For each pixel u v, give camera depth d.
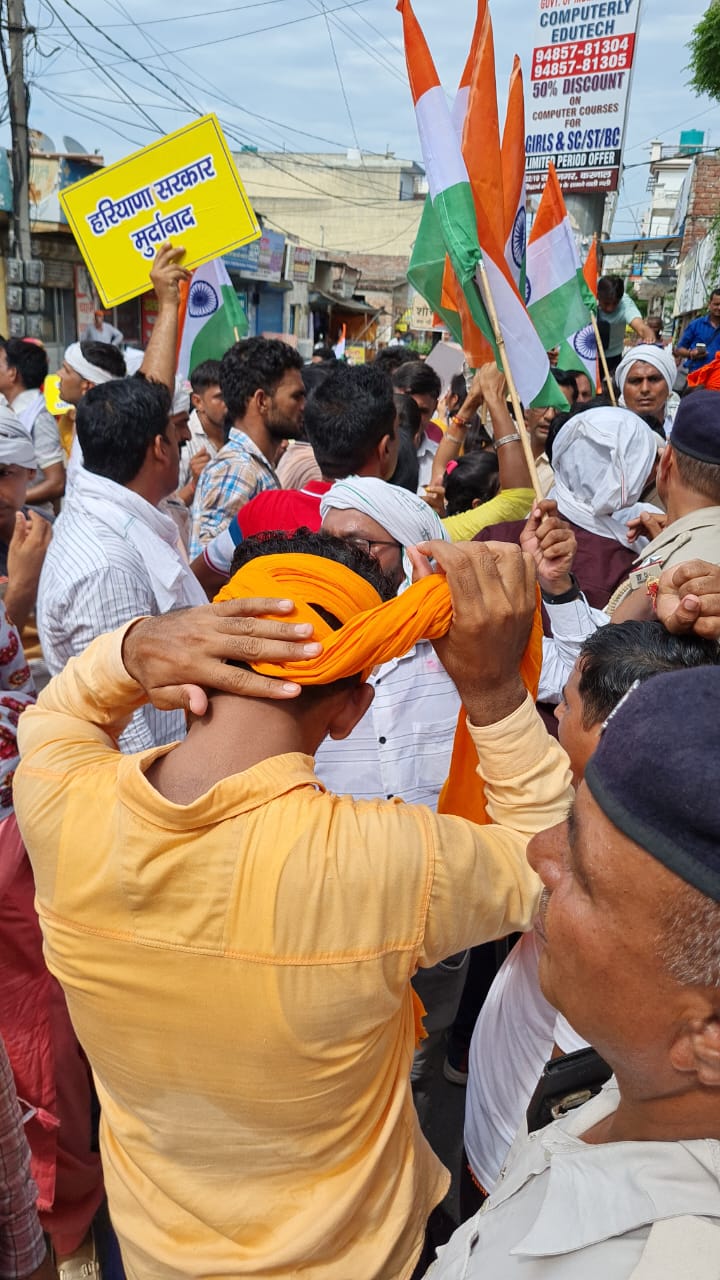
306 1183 1.16
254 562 1.23
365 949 1.04
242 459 3.76
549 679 2.22
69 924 1.11
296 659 1.07
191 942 1.05
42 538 2.77
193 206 4.17
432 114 2.49
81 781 1.14
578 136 8.68
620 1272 0.69
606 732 0.76
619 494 2.78
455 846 1.09
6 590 2.74
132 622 1.27
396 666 2.10
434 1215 1.43
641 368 4.97
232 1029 1.06
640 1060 0.76
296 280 28.47
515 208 2.73
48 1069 1.99
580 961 0.76
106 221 4.22
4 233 15.59
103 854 1.08
